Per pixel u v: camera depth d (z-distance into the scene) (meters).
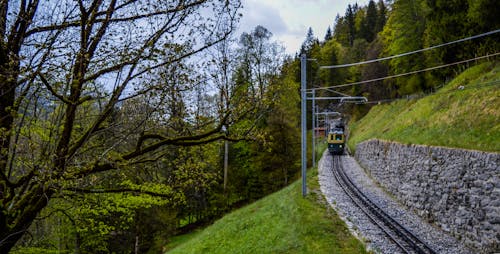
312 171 31.48
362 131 53.78
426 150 19.08
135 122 6.10
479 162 13.77
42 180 5.06
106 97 5.84
